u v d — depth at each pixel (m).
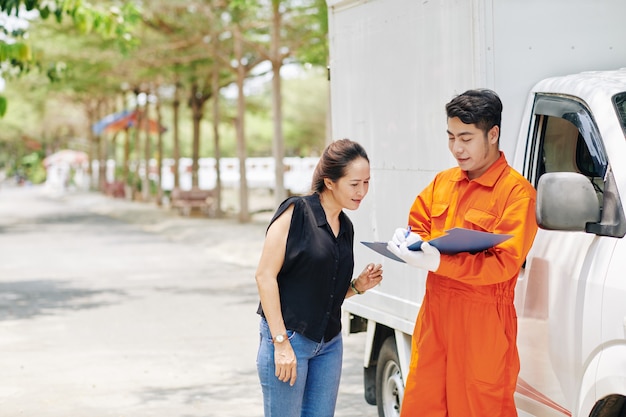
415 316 6.35
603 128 4.79
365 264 7.20
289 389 4.99
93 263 21.02
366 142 7.17
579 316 4.64
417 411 5.08
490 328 4.81
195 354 10.82
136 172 52.47
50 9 15.06
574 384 4.70
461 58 5.79
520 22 5.52
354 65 7.33
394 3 6.67
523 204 4.73
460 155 4.86
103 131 54.25
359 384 9.28
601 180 5.20
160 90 45.38
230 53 31.56
